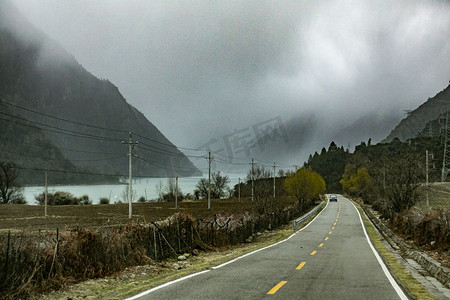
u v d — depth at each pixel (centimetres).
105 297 893
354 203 8706
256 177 7325
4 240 1092
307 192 6731
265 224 3753
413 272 1331
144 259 1477
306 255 1778
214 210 5425
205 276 1168
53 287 1041
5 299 907
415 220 2534
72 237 1249
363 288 1007
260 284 1039
